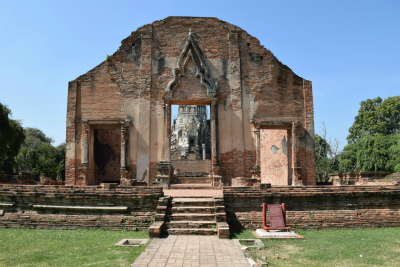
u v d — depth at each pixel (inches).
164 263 265.3
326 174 1444.4
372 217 449.1
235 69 697.6
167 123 674.8
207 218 402.0
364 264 277.1
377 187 454.3
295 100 707.4
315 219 435.2
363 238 374.6
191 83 687.1
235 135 680.4
